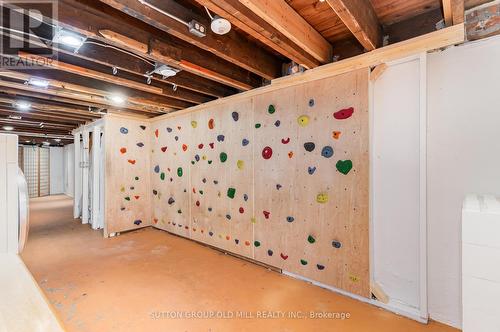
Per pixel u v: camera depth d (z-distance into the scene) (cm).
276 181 288
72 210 654
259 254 306
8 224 103
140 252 351
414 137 204
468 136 184
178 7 182
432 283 199
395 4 194
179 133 420
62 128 591
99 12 181
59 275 278
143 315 207
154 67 264
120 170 441
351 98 231
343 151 236
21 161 891
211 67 264
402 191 210
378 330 189
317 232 254
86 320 199
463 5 162
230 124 338
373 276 224
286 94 278
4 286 83
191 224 398
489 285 108
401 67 209
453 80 189
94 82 305
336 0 151
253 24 180
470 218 111
